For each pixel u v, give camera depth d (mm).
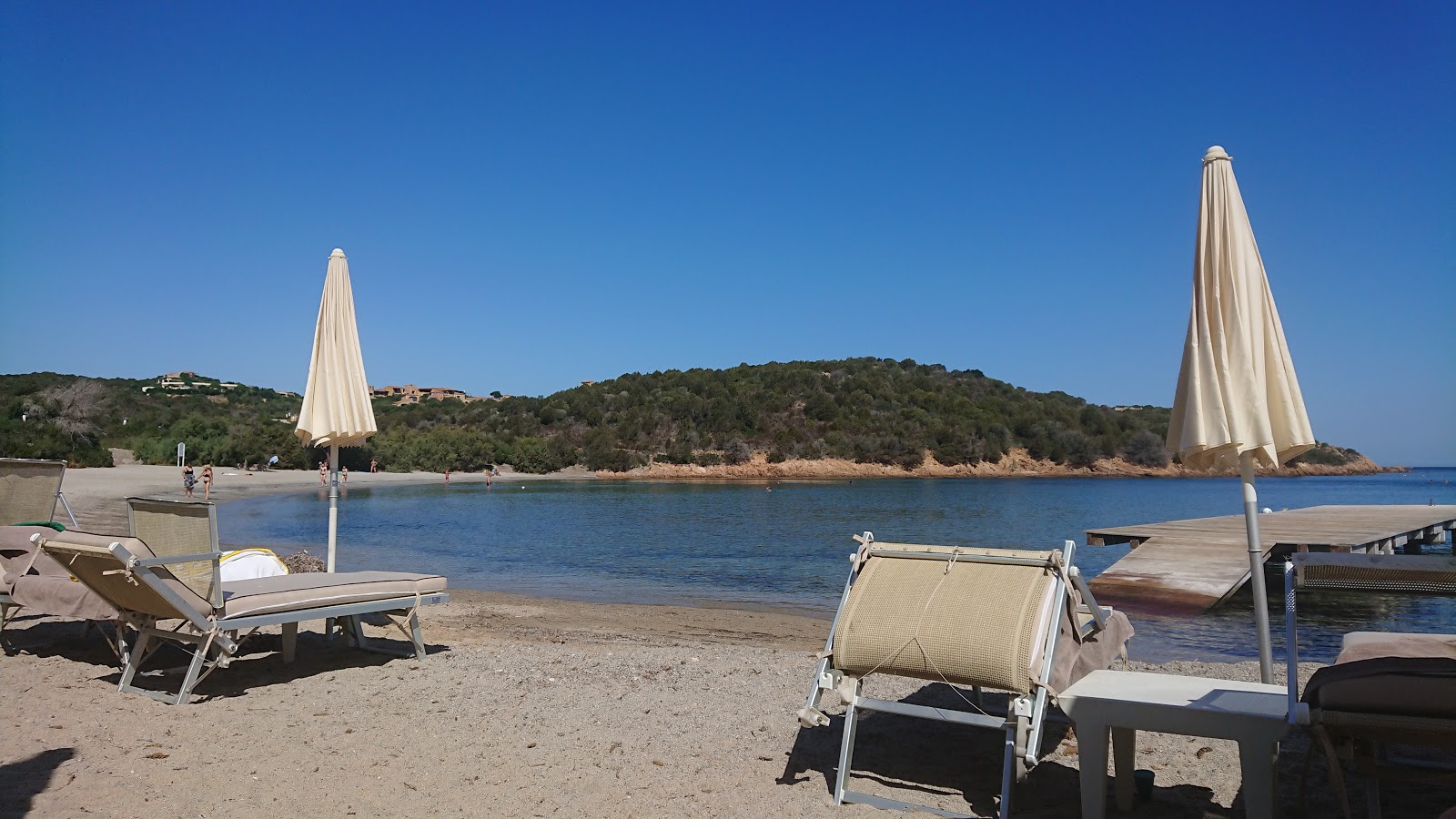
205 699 5223
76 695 5211
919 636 3504
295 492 48500
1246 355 4023
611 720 4910
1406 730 2828
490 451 81875
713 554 21000
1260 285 4156
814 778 4039
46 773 3908
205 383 119875
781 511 39688
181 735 4496
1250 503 4320
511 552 21062
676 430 92312
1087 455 100312
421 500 45188
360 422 7438
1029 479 92812
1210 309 4160
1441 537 20062
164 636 5238
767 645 8977
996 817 3545
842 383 105562
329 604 5676
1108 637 4191
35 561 6508
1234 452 4203
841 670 3723
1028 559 3641
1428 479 105875
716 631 9945
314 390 7523
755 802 3740
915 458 93438
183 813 3518
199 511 5047
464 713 4980
